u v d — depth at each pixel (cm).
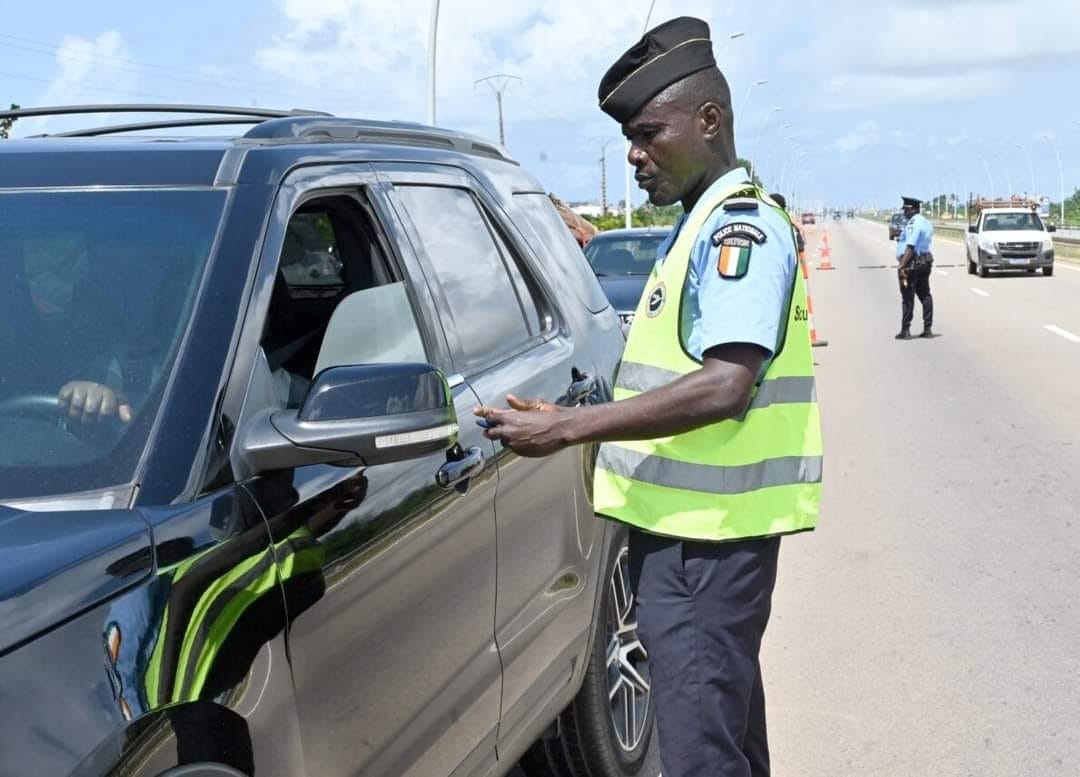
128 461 202
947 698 459
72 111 341
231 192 246
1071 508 727
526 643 304
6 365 219
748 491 267
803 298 273
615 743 378
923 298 1747
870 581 600
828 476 833
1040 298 2491
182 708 177
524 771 397
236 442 209
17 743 154
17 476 200
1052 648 504
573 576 340
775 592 588
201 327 218
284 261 294
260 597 197
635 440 256
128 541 183
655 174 275
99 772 162
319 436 208
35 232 240
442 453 261
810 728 437
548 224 396
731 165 274
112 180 251
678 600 274
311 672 208
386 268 290
